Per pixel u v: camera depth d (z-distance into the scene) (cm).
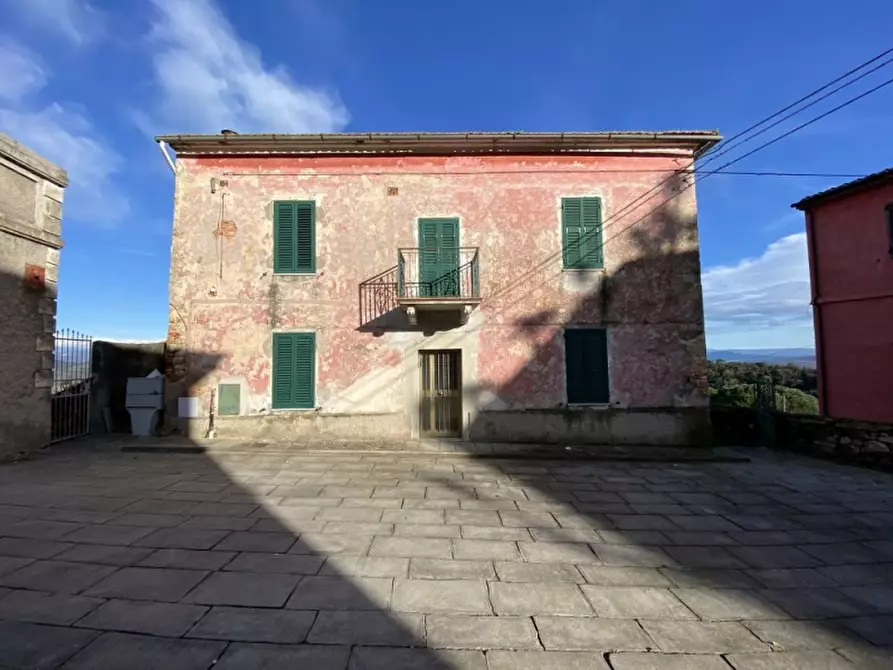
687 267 1048
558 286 1042
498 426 1020
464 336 1034
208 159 1046
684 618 333
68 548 429
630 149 1058
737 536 506
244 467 769
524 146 1047
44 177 870
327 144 1032
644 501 627
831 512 593
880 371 1132
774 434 1001
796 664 284
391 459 848
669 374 1030
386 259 1042
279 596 346
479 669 269
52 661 266
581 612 337
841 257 1230
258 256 1034
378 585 368
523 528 509
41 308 864
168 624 306
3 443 791
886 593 382
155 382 1011
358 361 1029
